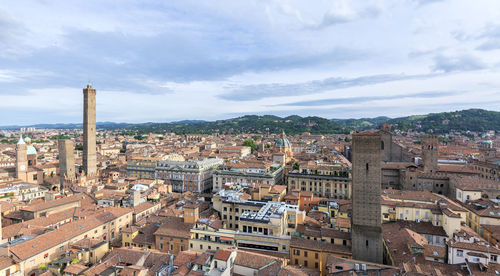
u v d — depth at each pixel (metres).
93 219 117.75
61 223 120.62
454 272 78.81
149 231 116.12
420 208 118.56
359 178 99.44
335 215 130.12
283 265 83.94
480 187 143.38
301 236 108.06
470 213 122.31
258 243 101.00
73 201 142.38
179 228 109.62
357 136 99.25
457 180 153.12
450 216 105.81
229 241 102.38
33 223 113.50
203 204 148.75
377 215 96.81
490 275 75.12
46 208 129.75
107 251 101.31
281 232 105.06
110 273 79.75
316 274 82.12
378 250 96.25
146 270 79.69
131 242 112.94
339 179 178.88
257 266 81.56
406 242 95.62
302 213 114.94
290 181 188.88
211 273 77.38
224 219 127.62
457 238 94.25
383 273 77.62
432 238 108.50
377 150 97.12
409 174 173.75
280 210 111.19
